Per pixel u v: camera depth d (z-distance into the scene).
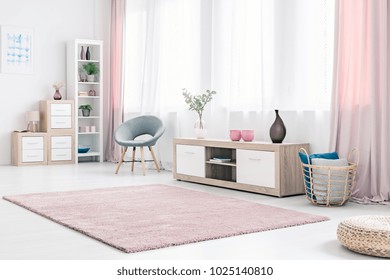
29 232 3.36
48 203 4.39
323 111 4.95
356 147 4.61
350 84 4.60
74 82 8.12
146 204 4.36
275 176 4.79
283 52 5.30
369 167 4.50
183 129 6.84
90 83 8.26
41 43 8.17
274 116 5.44
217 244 3.03
